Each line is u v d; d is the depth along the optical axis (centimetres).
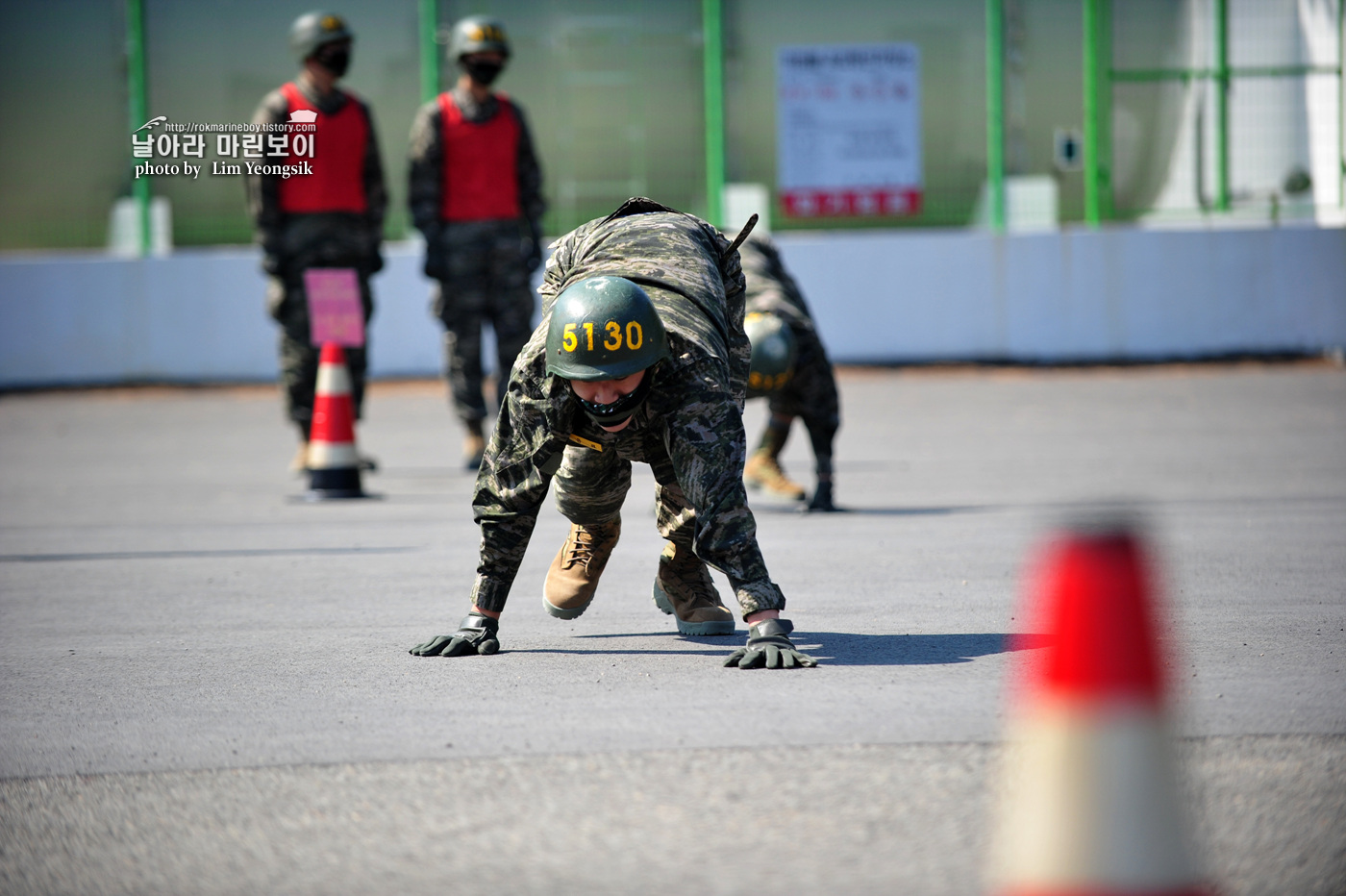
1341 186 6688
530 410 1642
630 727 1387
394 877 1042
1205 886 975
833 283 6569
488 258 3831
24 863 1088
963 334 6594
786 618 1927
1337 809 1126
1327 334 6619
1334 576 2169
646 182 6606
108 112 6425
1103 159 6669
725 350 1647
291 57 6397
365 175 3806
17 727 1455
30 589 2286
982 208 6669
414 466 4006
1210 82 6675
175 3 6362
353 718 1452
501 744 1343
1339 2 6631
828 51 6581
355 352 3691
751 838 1092
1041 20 6606
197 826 1157
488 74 3797
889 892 988
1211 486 3244
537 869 1047
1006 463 3762
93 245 6494
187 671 1694
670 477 1756
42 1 6369
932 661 1645
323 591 2228
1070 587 614
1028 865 624
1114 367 6469
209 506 3272
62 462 4166
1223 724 1357
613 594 2166
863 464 3831
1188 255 6581
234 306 6419
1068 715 614
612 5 6512
